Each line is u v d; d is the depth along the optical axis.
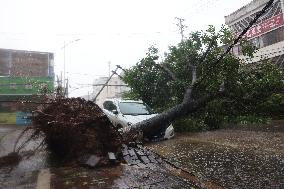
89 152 6.50
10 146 9.23
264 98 12.73
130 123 9.88
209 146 8.38
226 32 12.94
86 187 4.65
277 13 21.84
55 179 5.18
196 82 11.98
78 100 7.31
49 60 36.62
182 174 5.55
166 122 10.35
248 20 24.53
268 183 4.71
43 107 7.34
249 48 13.09
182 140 9.84
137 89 15.00
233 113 13.16
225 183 4.82
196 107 11.68
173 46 14.64
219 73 12.19
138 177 5.21
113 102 11.80
